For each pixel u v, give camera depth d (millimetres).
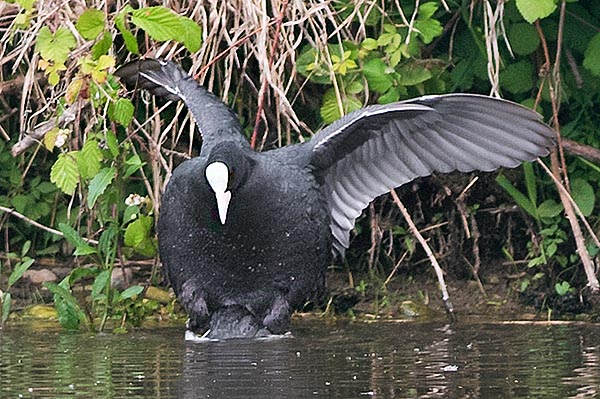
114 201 11062
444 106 9945
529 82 12758
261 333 9945
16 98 13664
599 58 12227
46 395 7332
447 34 13062
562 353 8906
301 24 11312
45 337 10125
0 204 13539
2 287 12680
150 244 10953
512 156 10023
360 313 11898
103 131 11039
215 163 9227
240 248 9641
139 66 10797
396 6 12477
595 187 13055
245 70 12195
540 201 12930
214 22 11188
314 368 8234
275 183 9578
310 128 12914
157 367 8391
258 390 7359
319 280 10023
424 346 9367
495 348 9219
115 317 11062
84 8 10820
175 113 12117
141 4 11211
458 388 7383
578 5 12781
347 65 11328
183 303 9906
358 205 10398
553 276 12609
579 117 12930
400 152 10289
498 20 12477
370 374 7957
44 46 10273
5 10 11898
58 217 13508
